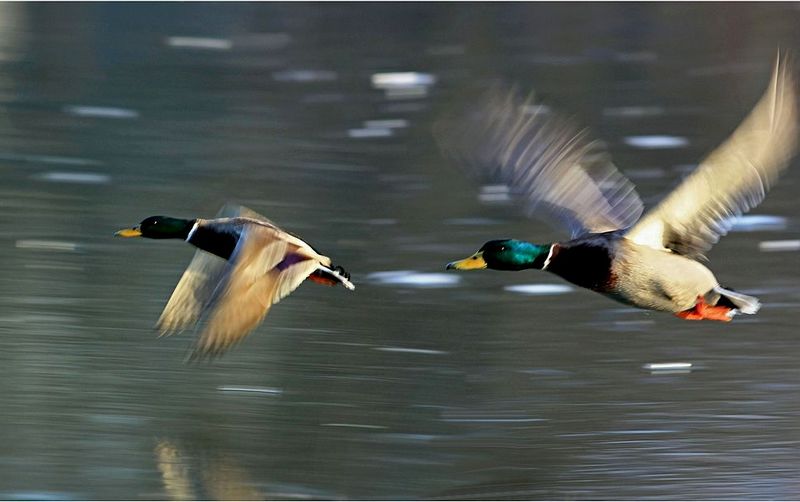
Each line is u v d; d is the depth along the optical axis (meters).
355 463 10.11
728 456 10.38
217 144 20.75
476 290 14.27
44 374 11.49
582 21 31.80
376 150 20.52
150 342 12.34
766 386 11.80
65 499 9.37
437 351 12.45
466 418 10.98
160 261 14.82
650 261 9.03
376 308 13.65
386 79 25.53
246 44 29.36
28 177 18.25
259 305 8.34
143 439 10.36
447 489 9.80
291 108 23.56
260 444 10.38
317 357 12.20
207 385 11.48
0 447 10.11
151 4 33.31
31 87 24.41
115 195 17.56
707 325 13.35
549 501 9.62
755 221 17.02
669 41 29.59
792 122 8.28
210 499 9.51
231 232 9.72
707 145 21.03
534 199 9.59
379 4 33.72
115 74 25.89
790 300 14.15
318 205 17.47
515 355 12.45
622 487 9.91
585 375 12.02
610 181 9.65
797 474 10.08
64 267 14.41
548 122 9.73
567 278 9.40
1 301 13.22
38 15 31.62
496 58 27.80
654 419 11.05
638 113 23.16
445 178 18.92
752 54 28.16
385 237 16.16
